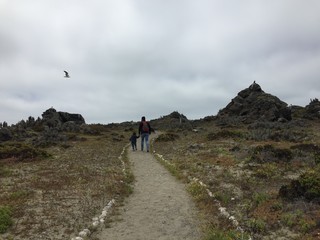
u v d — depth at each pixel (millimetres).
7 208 11164
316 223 9008
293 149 22703
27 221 10398
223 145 28828
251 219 9898
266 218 9914
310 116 59875
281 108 58719
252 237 8719
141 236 9422
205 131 50719
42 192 14047
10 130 47500
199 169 18609
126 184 15844
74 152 30047
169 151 28984
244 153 22781
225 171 17406
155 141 39750
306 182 11359
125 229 10000
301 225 9094
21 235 9391
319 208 10172
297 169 17328
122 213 11539
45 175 18188
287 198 11359
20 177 17828
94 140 43375
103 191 14195
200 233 9508
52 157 25750
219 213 10922
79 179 16594
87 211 11453
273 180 15125
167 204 12555
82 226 10039
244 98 70375
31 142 39281
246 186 13992
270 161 19172
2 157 24781
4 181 16734
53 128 53562
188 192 14195
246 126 53281
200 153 25203
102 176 17562
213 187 14266
